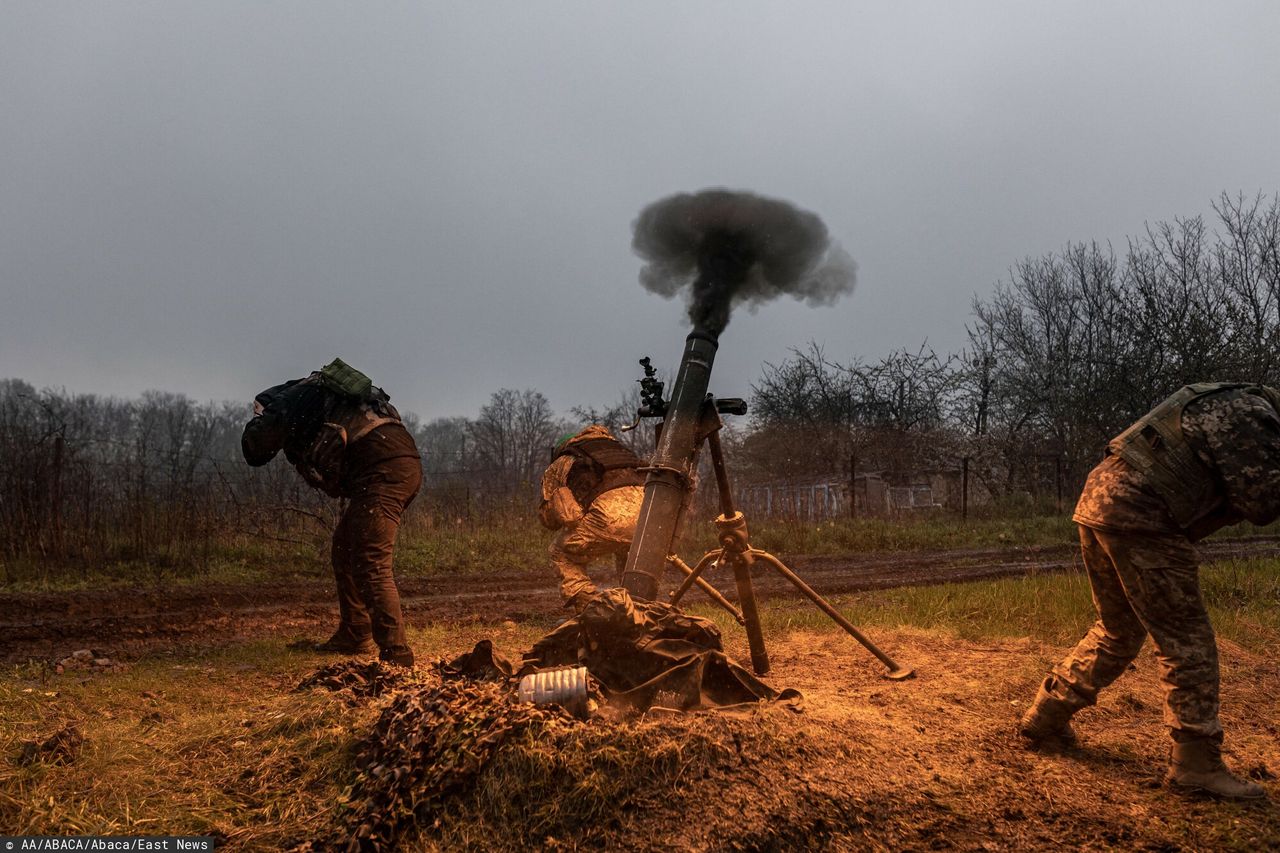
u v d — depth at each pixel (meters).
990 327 33.22
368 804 3.06
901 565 13.90
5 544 10.28
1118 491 3.58
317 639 7.04
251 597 9.22
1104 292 29.75
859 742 3.68
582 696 3.55
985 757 3.79
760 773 3.21
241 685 5.34
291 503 13.68
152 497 11.68
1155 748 4.00
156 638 7.05
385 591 5.80
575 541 6.01
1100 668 3.79
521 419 42.97
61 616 7.84
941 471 30.94
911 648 6.32
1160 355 25.94
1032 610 7.81
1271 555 13.87
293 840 3.04
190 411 53.81
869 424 31.88
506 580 11.34
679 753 3.16
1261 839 3.11
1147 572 3.50
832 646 6.43
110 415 47.94
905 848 3.01
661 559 4.27
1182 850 3.05
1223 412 3.45
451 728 3.23
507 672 4.23
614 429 23.36
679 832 2.94
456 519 15.43
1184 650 3.49
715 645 4.05
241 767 3.58
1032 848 3.05
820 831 3.03
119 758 3.58
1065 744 3.98
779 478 30.64
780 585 11.23
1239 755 3.97
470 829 2.97
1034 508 24.36
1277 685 5.30
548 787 3.06
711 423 4.71
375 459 5.99
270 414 5.96
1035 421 30.97
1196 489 3.46
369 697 4.20
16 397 13.16
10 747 3.63
